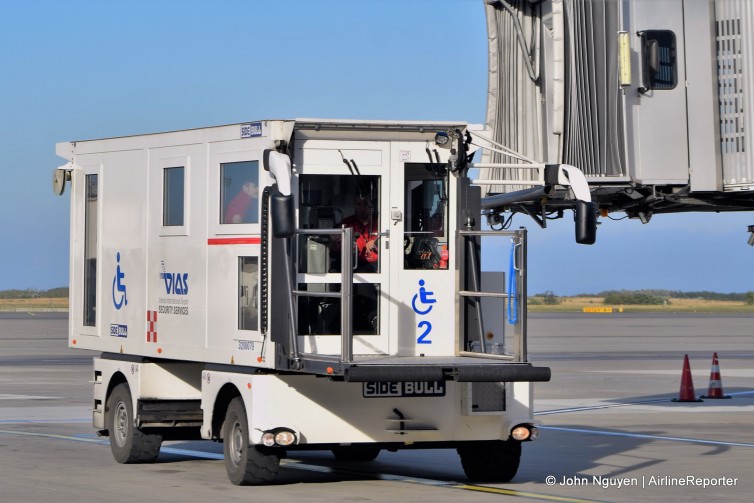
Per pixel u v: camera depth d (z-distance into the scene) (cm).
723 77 3284
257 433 2402
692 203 3388
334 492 2462
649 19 3284
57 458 3069
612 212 3622
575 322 19100
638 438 3606
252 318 2436
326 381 2430
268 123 2378
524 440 2530
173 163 2739
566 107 3253
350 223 2453
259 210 2409
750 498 2436
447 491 2491
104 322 3048
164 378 2895
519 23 3538
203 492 2455
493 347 2498
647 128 3278
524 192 3209
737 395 5300
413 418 2478
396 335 2461
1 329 14838
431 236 2500
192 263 2661
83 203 3147
